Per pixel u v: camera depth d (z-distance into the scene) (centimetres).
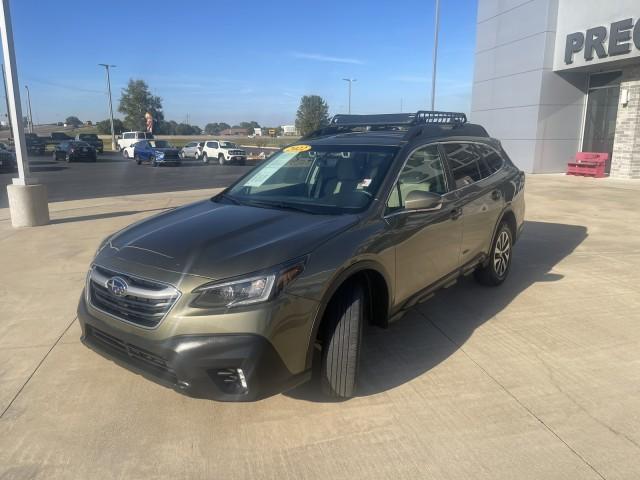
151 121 6994
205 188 1745
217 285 280
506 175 564
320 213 365
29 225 909
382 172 386
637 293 545
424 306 507
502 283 575
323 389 330
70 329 453
